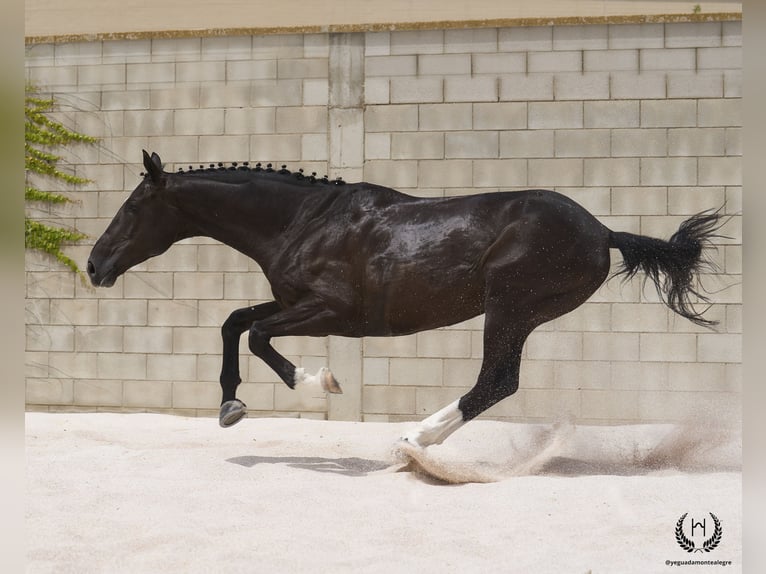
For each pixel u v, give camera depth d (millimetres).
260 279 8352
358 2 8297
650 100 7988
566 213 5172
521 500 4488
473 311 5363
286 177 5621
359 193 5457
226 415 5355
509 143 8109
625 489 4711
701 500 4512
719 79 7934
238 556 3533
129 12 8578
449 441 6594
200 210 5586
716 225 7891
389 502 4457
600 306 7961
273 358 5336
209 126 8461
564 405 7957
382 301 5309
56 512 4207
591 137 8031
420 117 8188
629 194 8000
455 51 8164
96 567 3422
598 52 8039
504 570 3398
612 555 3635
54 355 8586
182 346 8422
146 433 6883
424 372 8078
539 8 8102
